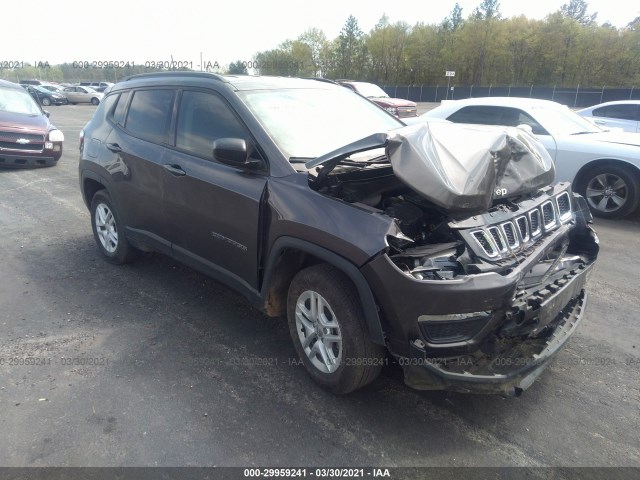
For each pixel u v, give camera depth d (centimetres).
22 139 991
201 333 377
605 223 694
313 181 297
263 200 312
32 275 480
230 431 274
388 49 7325
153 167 402
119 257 489
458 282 243
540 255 289
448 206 254
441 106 868
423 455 259
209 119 367
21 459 252
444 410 293
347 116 396
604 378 327
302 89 403
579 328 393
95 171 479
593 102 4412
